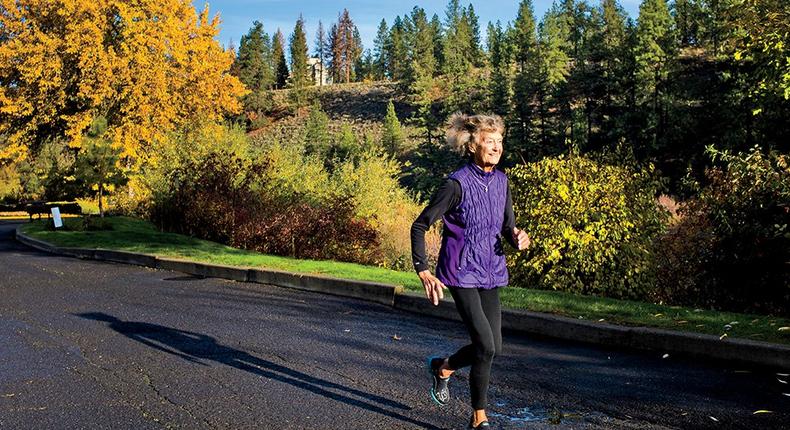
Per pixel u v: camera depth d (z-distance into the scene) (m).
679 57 81.00
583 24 111.38
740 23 9.99
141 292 9.49
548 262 9.41
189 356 5.73
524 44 110.31
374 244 14.84
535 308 7.03
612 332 6.02
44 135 35.50
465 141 3.71
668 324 6.11
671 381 4.81
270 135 117.81
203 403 4.41
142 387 4.80
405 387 4.79
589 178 9.46
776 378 4.80
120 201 29.25
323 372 5.20
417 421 4.05
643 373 5.04
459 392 4.66
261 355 5.77
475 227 3.65
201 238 18.42
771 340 5.30
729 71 56.50
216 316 7.62
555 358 5.56
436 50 165.50
